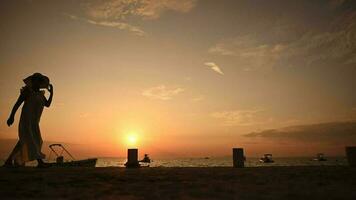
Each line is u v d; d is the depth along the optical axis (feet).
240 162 38.50
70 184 19.81
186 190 17.79
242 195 16.07
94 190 17.66
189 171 28.53
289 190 17.65
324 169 30.14
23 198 15.17
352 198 15.05
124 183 20.66
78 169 28.91
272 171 28.66
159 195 16.15
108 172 26.35
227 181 21.74
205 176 24.59
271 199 14.87
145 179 22.65
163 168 32.86
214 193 16.69
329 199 14.83
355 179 22.47
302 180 22.11
